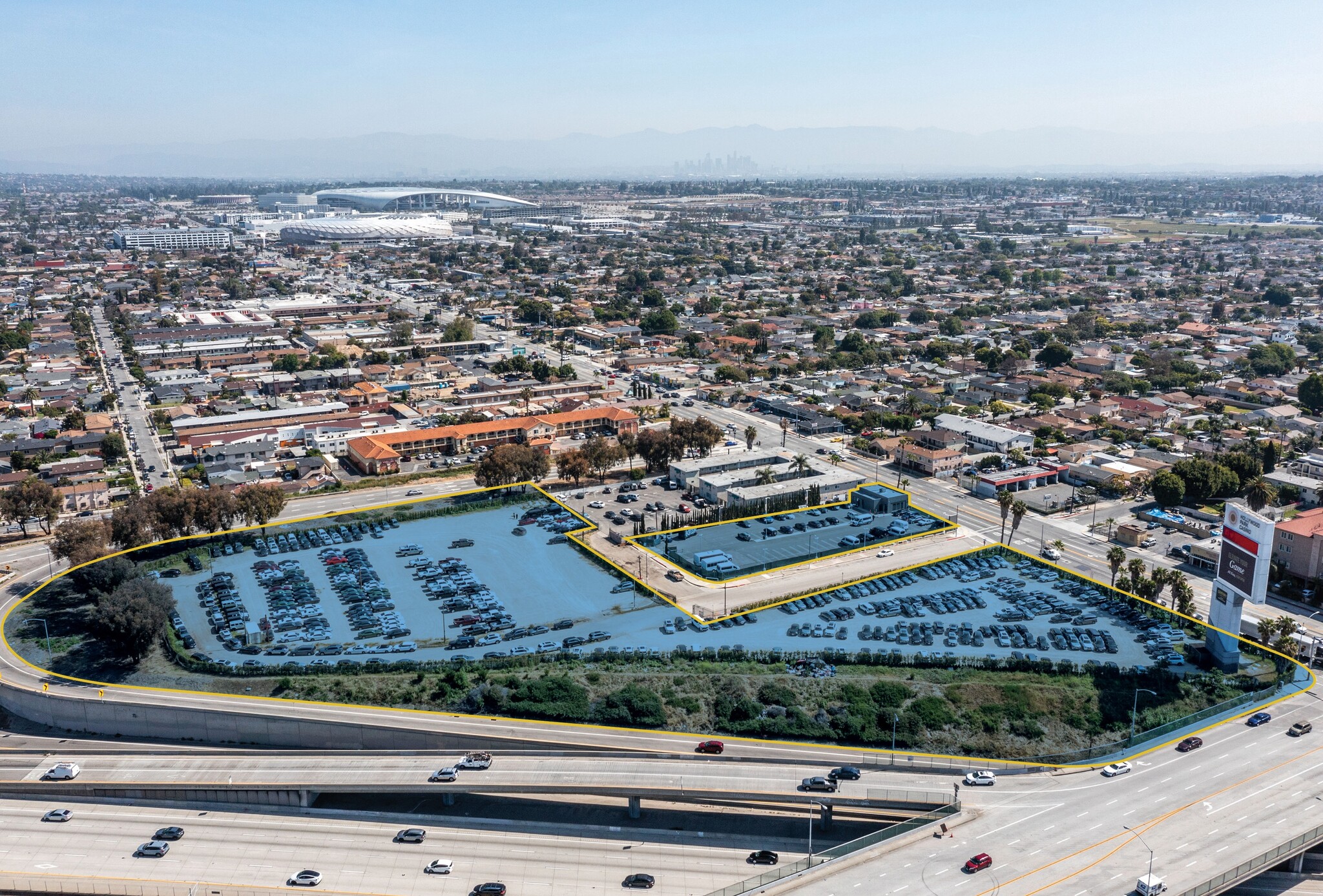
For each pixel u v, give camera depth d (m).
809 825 127.25
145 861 118.94
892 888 104.50
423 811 130.88
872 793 123.69
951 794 123.56
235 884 114.38
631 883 113.31
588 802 132.25
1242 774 128.75
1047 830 115.81
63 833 125.50
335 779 129.38
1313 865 117.81
